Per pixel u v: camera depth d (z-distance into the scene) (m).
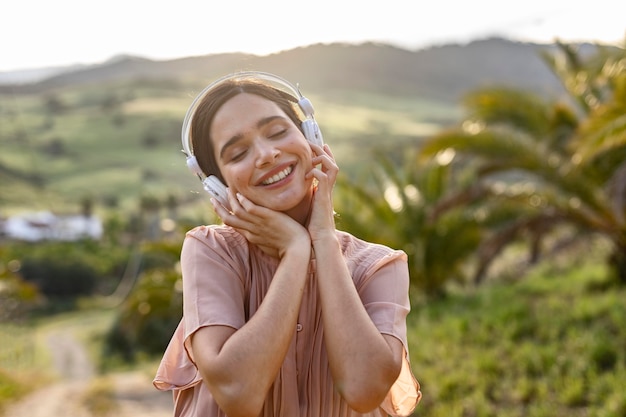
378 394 1.79
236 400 1.73
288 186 1.92
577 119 12.23
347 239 2.10
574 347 8.71
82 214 106.31
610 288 12.12
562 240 13.98
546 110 12.45
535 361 8.34
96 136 164.00
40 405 13.79
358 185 15.69
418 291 15.91
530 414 7.17
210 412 1.88
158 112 178.75
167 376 1.95
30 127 172.12
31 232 89.50
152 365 21.52
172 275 16.97
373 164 15.84
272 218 1.90
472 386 8.21
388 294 1.95
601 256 17.11
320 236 1.91
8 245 74.56
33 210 113.44
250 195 1.92
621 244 12.63
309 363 1.91
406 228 15.20
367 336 1.80
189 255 1.95
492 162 12.53
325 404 1.89
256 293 1.96
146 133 162.25
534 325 9.96
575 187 12.04
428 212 14.95
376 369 1.79
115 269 69.50
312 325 1.93
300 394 1.90
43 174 137.75
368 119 186.25
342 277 1.86
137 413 12.53
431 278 15.62
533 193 12.89
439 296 15.78
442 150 12.77
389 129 172.25
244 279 1.96
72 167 144.75
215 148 1.95
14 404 14.05
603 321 9.55
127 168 141.12
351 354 1.79
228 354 1.75
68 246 76.06
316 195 1.94
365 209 15.34
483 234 15.25
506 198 13.02
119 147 156.88
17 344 25.73
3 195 120.12
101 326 41.62
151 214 83.75
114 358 26.84
